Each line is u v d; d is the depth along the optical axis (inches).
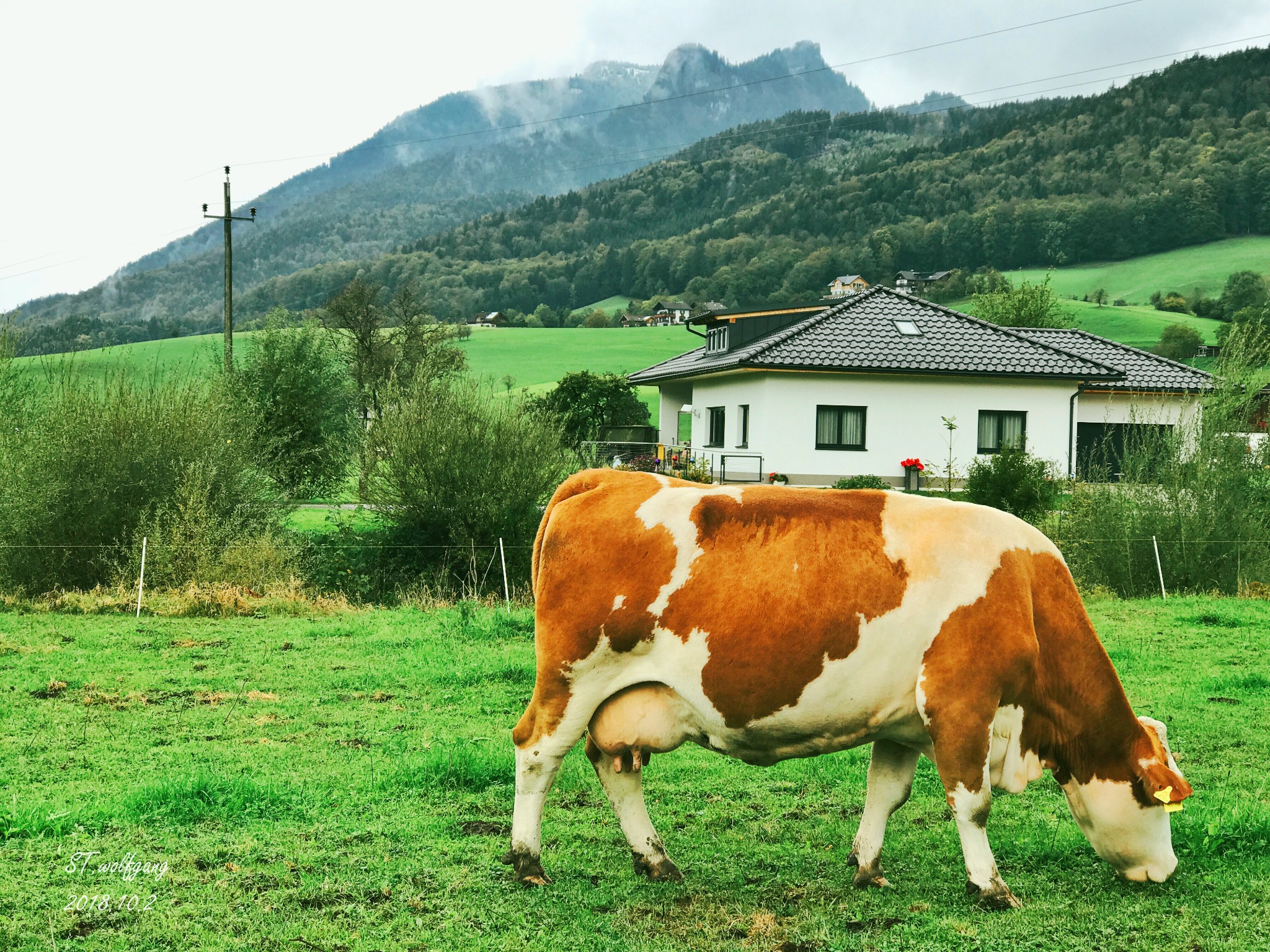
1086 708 182.7
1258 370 638.5
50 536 557.3
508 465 615.2
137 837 205.9
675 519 179.0
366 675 372.2
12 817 209.3
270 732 297.0
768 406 1184.2
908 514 181.9
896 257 5354.3
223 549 575.5
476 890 181.9
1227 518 629.6
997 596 176.4
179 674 373.1
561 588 180.9
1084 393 1288.1
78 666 382.6
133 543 560.4
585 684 180.2
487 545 610.9
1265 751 282.0
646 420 1713.8
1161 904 177.2
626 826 192.1
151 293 7401.6
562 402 1662.2
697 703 175.9
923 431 1214.3
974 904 176.4
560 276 6835.6
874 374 1200.8
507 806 231.1
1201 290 4188.0
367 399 1063.0
